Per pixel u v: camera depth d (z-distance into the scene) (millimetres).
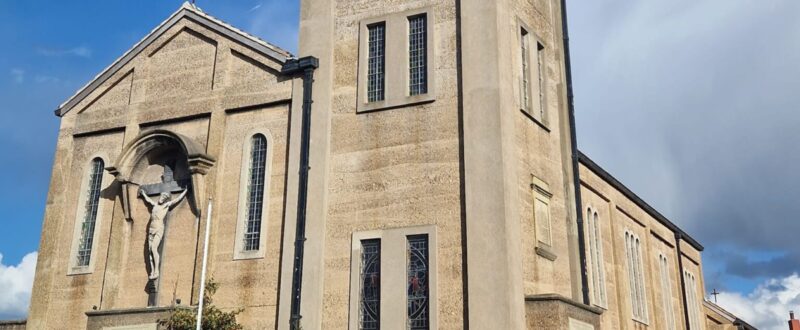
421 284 20156
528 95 23406
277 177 22828
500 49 21109
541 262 21797
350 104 22594
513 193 20141
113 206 24875
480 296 19094
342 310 20797
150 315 21266
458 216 20156
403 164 21297
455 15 22047
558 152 24656
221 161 23750
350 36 23422
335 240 21484
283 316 21156
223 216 23156
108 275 23781
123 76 26453
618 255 31688
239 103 23984
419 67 22234
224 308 22109
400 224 20812
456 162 20656
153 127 25422
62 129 26781
